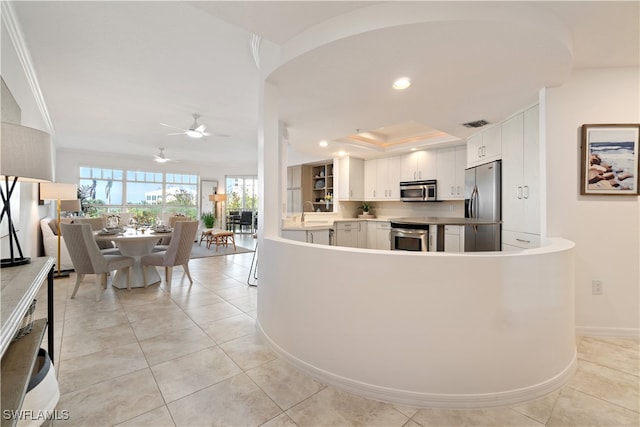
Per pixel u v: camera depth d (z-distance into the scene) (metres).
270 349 2.37
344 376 1.88
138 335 2.61
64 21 2.30
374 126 3.91
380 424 1.60
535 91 2.70
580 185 2.62
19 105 2.74
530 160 3.04
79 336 2.57
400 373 1.76
